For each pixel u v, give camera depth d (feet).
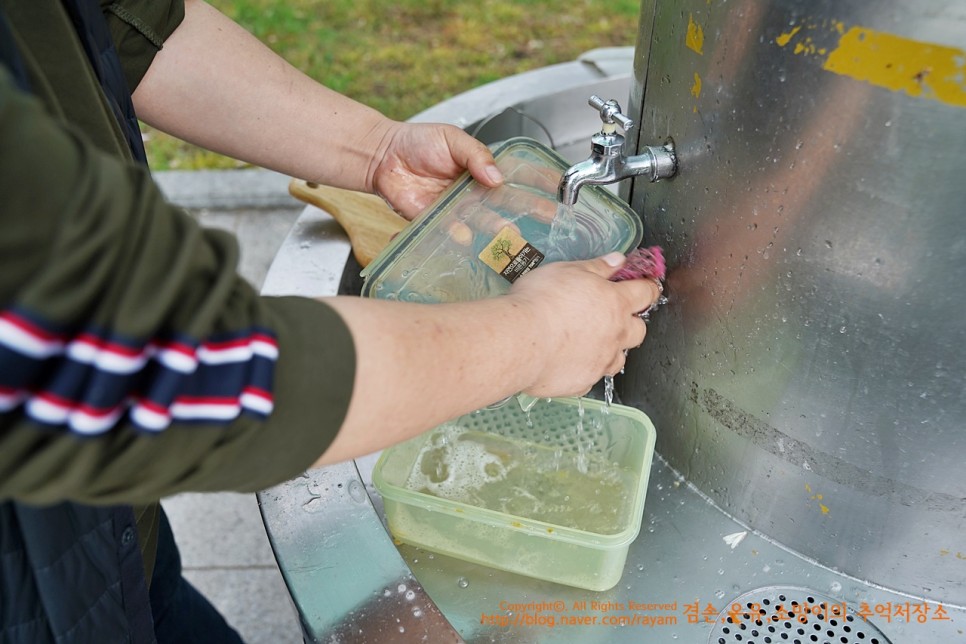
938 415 2.11
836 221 1.97
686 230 2.43
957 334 1.96
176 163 9.45
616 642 2.45
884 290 1.98
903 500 2.32
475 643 2.47
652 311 2.71
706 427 2.67
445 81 10.81
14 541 1.89
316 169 3.11
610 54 4.43
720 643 2.44
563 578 2.60
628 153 2.75
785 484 2.52
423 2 12.48
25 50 1.66
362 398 1.57
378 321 1.65
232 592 5.60
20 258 1.18
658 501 2.83
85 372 1.24
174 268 1.29
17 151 1.15
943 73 1.66
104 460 1.32
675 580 2.61
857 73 1.77
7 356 1.18
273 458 1.49
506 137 4.01
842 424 2.27
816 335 2.17
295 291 3.21
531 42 11.64
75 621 2.08
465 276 2.60
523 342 1.91
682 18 2.18
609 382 2.77
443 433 3.00
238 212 8.71
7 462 1.25
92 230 1.21
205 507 6.18
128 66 2.68
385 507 2.68
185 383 1.34
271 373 1.41
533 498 2.77
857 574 2.59
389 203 3.17
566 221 2.65
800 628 2.48
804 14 1.80
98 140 2.05
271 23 11.91
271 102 2.95
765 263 2.18
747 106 2.03
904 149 1.78
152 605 3.38
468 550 2.65
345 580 2.32
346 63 11.14
